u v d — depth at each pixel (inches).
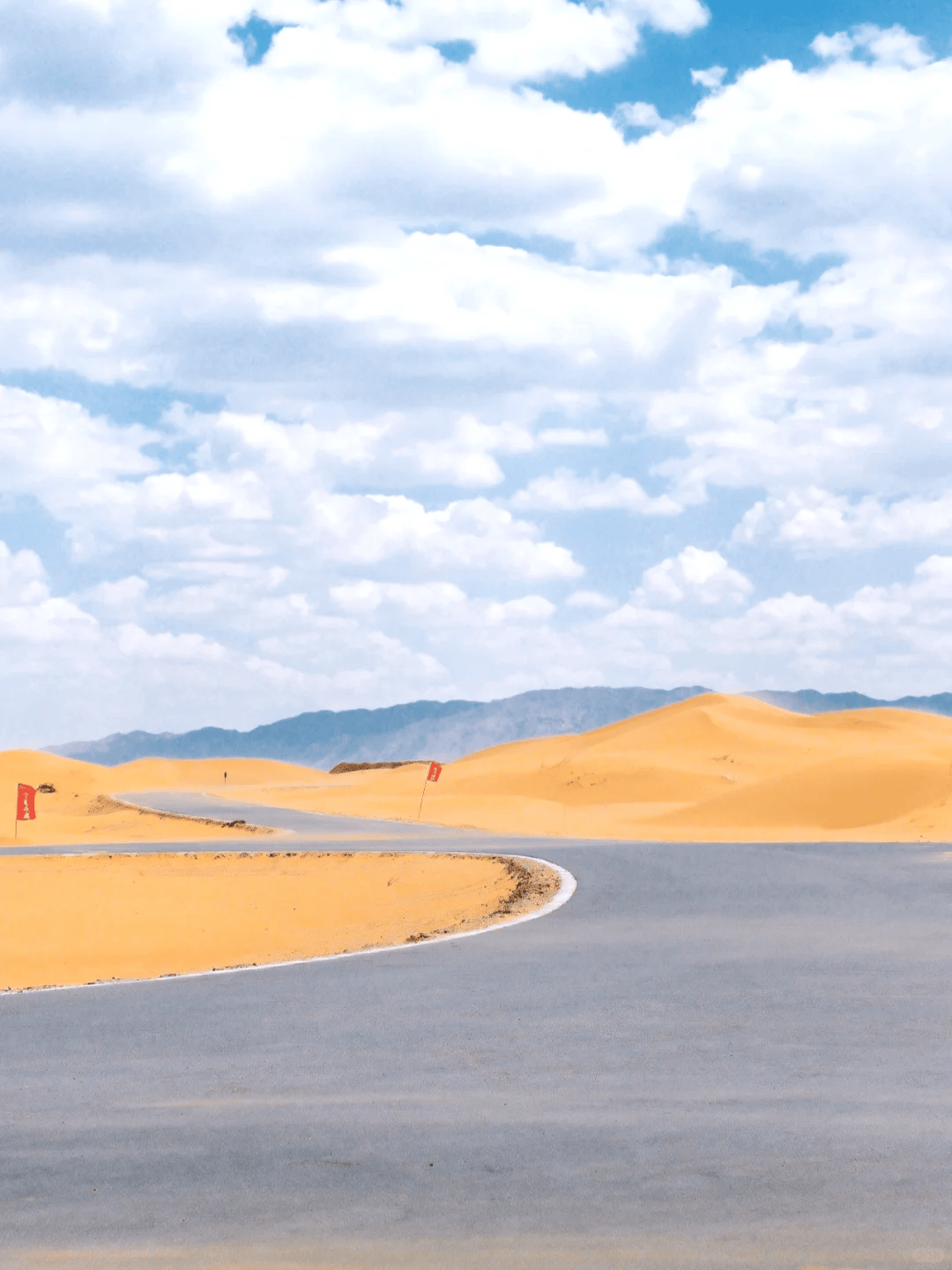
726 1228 252.4
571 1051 415.2
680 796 5782.5
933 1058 399.2
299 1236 251.1
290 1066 398.9
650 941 706.2
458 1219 259.3
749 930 760.3
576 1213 261.7
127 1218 262.4
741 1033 442.6
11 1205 271.3
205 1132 322.3
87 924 1195.3
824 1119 327.9
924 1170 284.8
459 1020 470.9
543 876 1233.4
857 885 1074.7
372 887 1486.2
